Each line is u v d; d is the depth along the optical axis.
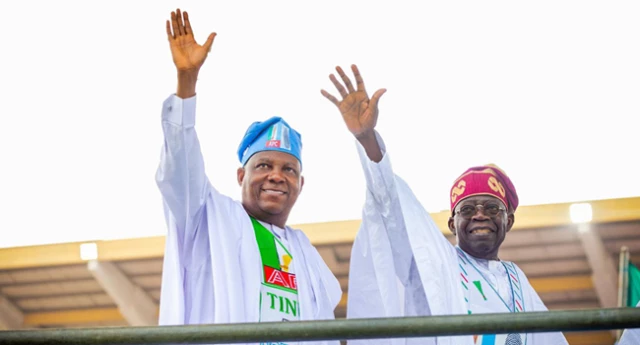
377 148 5.39
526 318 3.83
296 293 5.28
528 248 11.14
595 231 10.85
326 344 5.36
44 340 3.98
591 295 11.34
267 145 5.57
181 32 5.24
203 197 5.22
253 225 5.41
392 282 5.40
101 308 12.41
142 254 11.74
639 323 3.76
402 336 3.89
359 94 5.40
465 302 5.35
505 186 6.09
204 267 5.20
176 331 3.94
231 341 3.91
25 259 11.99
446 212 10.95
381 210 5.45
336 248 11.23
